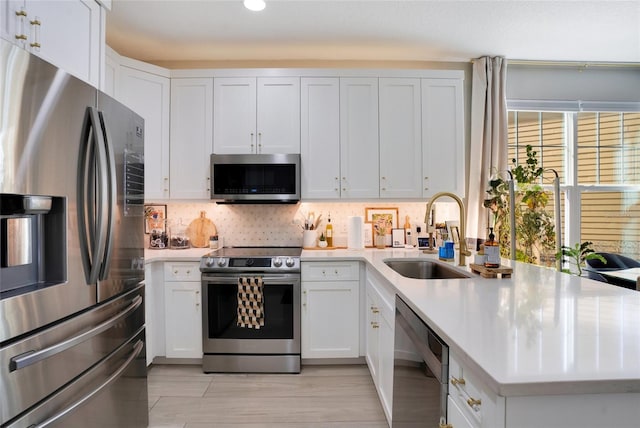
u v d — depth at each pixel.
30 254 1.15
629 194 3.40
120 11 2.34
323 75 2.84
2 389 0.99
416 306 1.18
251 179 2.76
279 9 2.34
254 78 2.83
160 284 2.59
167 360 2.61
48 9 1.42
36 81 1.11
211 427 1.88
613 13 2.39
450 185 2.89
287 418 1.97
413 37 2.74
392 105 2.86
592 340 0.88
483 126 3.11
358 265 2.60
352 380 2.41
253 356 2.53
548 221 2.38
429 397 1.09
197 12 2.36
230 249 2.97
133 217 1.70
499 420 0.70
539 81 3.28
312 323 2.58
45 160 1.14
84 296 1.32
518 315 1.07
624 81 3.35
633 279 2.57
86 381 1.34
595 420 0.71
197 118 2.83
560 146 3.37
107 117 1.46
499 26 2.57
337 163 2.85
